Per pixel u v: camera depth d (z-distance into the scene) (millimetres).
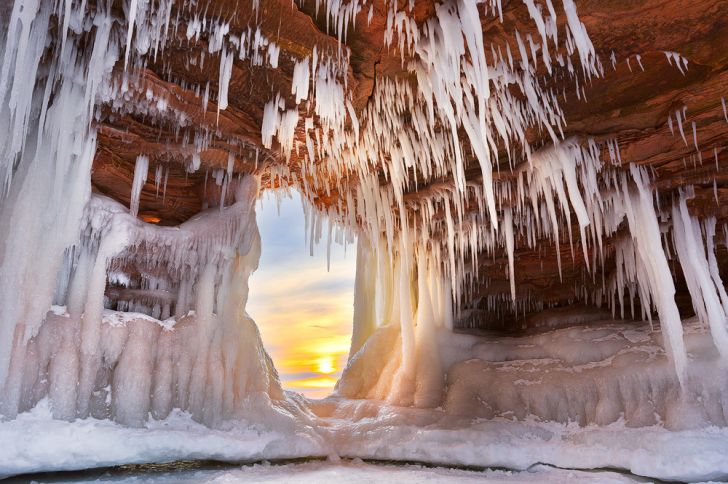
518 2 4617
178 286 7867
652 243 7457
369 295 13516
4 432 5211
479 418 9109
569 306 12133
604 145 6980
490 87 5867
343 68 5648
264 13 4793
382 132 7043
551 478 6648
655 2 4586
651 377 7770
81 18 4273
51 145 5508
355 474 6820
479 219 9695
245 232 8383
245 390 7980
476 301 12938
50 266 5883
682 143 6785
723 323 7559
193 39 5066
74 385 5984
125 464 6453
